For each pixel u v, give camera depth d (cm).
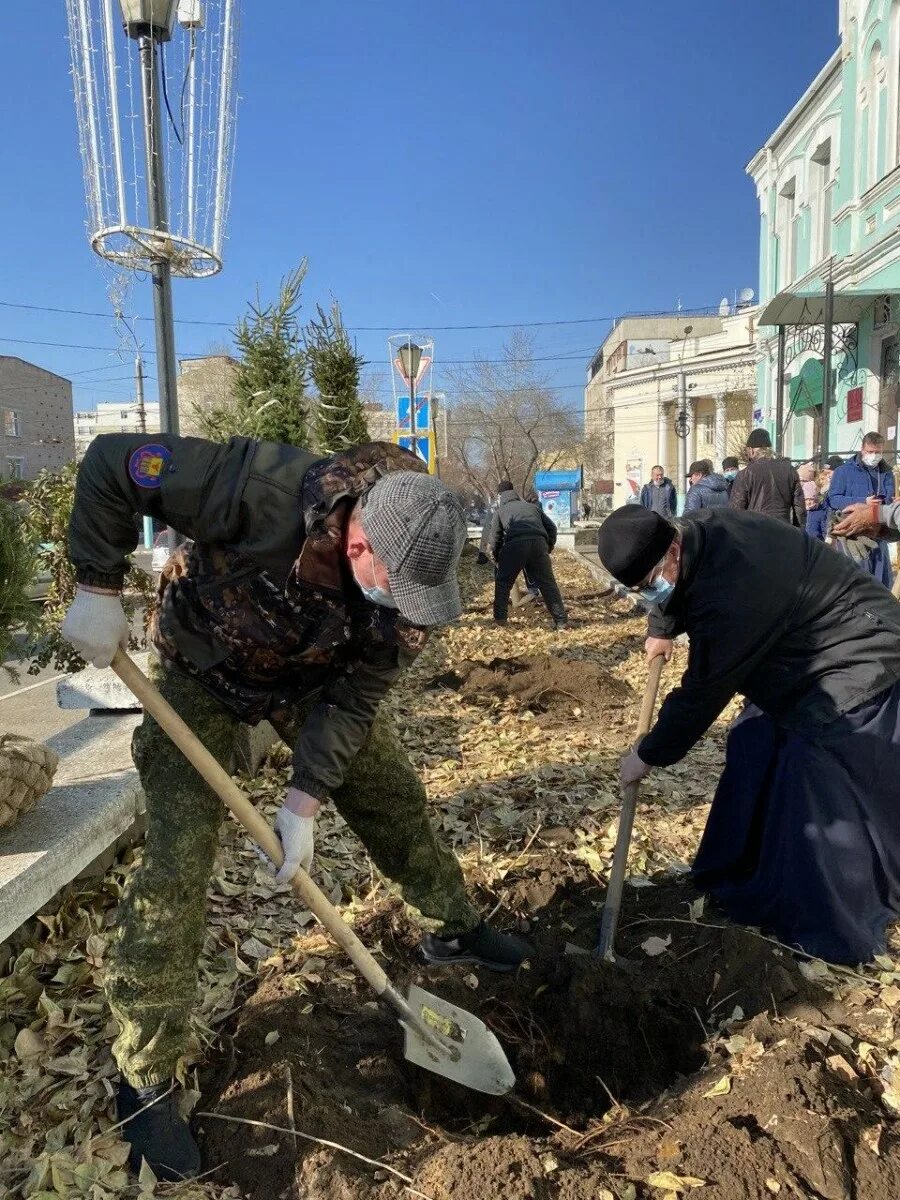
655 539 275
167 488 206
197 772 230
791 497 955
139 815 367
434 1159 221
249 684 234
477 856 376
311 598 214
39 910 300
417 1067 273
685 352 4862
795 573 289
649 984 293
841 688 295
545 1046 291
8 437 4409
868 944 292
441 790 458
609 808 423
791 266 2127
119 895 324
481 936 303
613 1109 260
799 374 2008
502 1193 208
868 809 293
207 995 280
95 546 211
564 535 2330
